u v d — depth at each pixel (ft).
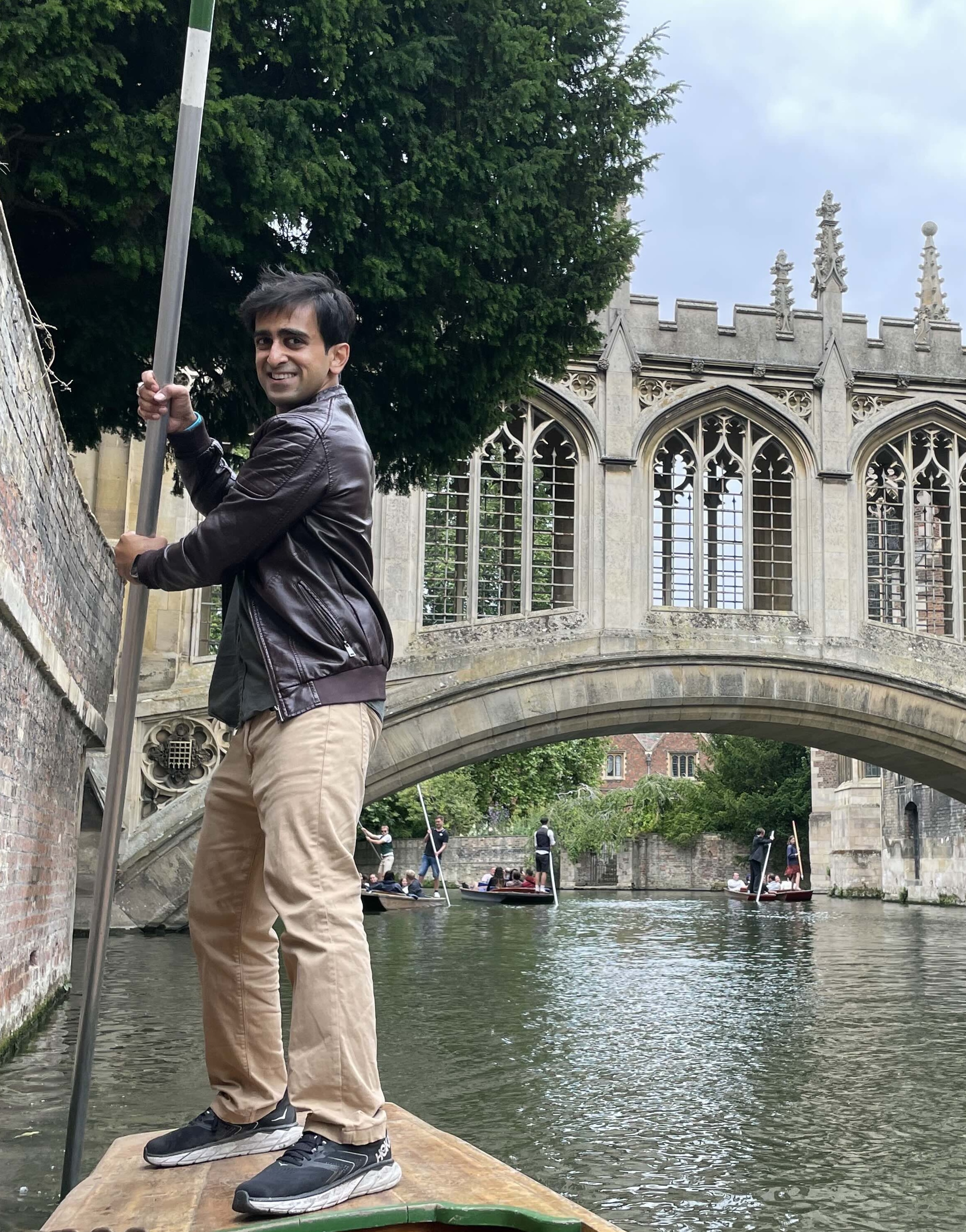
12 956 24.03
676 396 66.85
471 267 34.65
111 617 38.50
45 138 29.37
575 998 36.09
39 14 26.35
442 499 67.51
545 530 65.57
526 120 34.19
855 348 68.90
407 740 61.57
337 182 31.30
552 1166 17.87
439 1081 23.66
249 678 8.60
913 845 114.42
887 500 70.90
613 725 65.10
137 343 32.27
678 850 151.84
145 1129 18.22
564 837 151.33
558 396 65.36
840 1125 20.70
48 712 27.37
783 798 147.23
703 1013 33.45
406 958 48.32
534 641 63.72
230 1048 9.21
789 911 93.04
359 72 31.60
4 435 18.74
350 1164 7.52
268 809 8.36
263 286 9.46
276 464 8.61
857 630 67.05
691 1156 18.63
